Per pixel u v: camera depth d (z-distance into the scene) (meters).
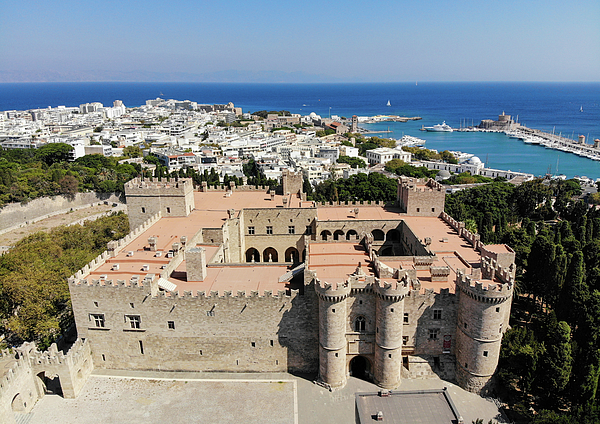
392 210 133.88
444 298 82.88
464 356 82.69
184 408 79.50
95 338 88.50
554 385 76.12
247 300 84.12
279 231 127.75
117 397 82.38
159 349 88.31
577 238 153.62
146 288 84.00
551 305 113.12
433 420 75.94
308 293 83.62
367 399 81.50
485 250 98.25
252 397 82.44
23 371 78.12
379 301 80.31
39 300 98.06
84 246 147.50
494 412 78.69
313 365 88.44
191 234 109.81
